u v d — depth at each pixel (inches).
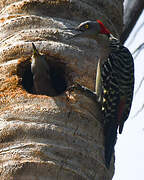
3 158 318.3
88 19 420.2
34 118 335.9
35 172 311.4
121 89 405.7
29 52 388.5
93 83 382.0
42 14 406.3
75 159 325.4
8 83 369.1
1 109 347.3
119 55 420.5
